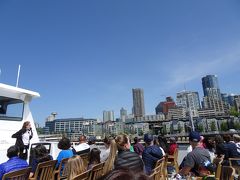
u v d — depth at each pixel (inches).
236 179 227.5
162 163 233.6
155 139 368.2
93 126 7111.2
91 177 171.5
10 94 305.0
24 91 316.2
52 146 310.3
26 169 160.1
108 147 297.7
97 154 210.7
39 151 215.0
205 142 373.4
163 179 241.1
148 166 251.9
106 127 7111.2
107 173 36.5
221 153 317.4
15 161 180.9
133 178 35.0
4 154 280.8
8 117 298.0
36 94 337.4
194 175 203.2
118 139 197.8
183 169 207.5
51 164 200.5
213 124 5467.5
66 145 250.8
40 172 191.2
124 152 177.9
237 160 298.8
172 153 397.1
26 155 282.4
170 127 5093.5
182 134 4480.8
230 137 342.6
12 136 276.5
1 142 280.4
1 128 285.4
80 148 303.0
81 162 153.5
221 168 176.4
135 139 365.4
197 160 204.2
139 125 6382.9
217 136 334.0
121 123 6943.9
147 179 35.8
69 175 150.6
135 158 174.2
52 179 204.2
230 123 5433.1
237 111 6875.0
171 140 411.2
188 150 373.1
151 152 254.8
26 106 329.7
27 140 284.5
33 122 340.2
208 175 187.3
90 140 399.2
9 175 144.3
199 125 5241.1
